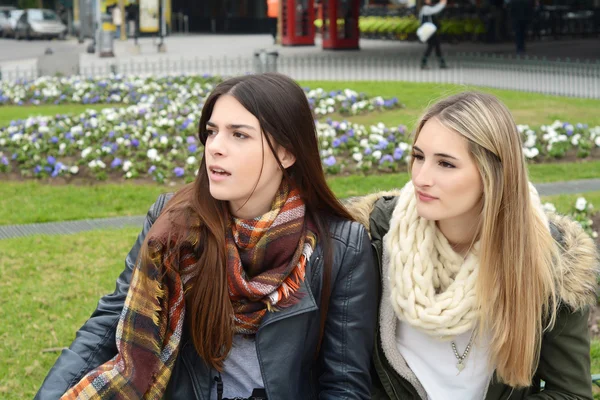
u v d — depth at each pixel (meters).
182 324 2.86
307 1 36.81
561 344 2.99
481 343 2.98
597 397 5.04
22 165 11.59
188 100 16.95
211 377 2.91
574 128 13.26
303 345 2.88
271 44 40.03
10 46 42.03
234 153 2.82
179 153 11.79
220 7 56.03
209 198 2.89
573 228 3.15
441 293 2.92
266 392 2.83
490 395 3.06
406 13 42.09
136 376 2.76
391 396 3.10
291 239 2.86
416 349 3.05
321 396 2.98
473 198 2.86
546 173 11.32
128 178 11.27
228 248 2.82
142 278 2.79
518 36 30.02
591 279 2.99
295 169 2.96
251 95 2.84
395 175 11.14
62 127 13.16
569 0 40.28
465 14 37.56
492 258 2.85
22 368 5.52
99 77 21.44
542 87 20.95
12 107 18.16
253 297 2.82
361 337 2.97
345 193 10.23
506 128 2.83
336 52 32.97
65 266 7.58
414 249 2.92
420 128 2.91
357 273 2.95
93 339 2.94
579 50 31.67
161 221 2.85
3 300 6.71
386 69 26.11
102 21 31.50
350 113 16.30
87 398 2.74
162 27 36.00
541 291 2.90
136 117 14.24
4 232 9.01
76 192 10.54
